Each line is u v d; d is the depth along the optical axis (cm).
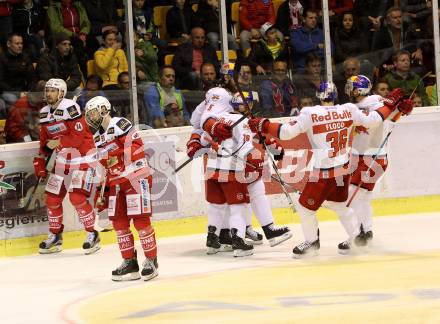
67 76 2459
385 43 2662
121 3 2648
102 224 2305
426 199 2575
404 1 2659
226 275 1802
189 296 1608
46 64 2428
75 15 2542
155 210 2355
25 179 2227
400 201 2556
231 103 2042
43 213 2256
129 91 2398
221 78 2084
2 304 1648
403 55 2631
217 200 2073
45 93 2181
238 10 2670
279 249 2100
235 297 1578
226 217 2103
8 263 2116
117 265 2005
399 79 2634
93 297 1653
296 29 2614
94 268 1983
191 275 1822
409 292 1542
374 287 1603
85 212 2175
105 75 2466
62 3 2538
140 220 1770
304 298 1538
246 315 1424
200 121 2064
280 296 1566
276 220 2466
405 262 1844
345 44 2642
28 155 2230
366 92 2042
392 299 1491
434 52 2634
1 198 2194
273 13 2659
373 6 2672
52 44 2469
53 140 2191
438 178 2583
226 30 2536
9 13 2506
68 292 1723
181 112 2448
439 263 1812
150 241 1775
